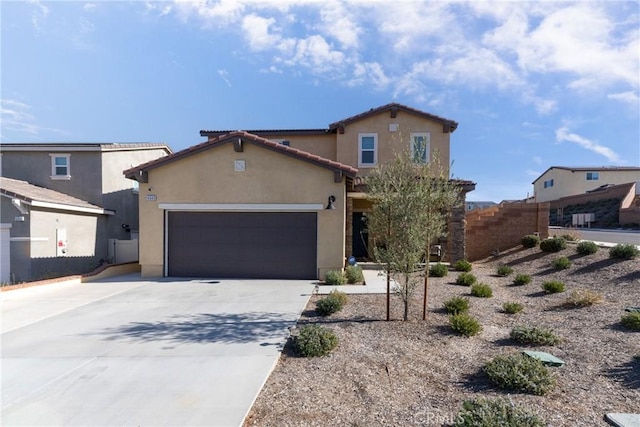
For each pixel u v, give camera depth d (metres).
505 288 11.12
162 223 13.14
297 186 12.75
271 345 6.12
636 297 8.59
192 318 7.84
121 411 4.02
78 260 16.23
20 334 6.79
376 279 12.59
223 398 4.29
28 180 18.02
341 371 5.08
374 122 17.17
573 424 3.64
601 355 5.46
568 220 37.53
